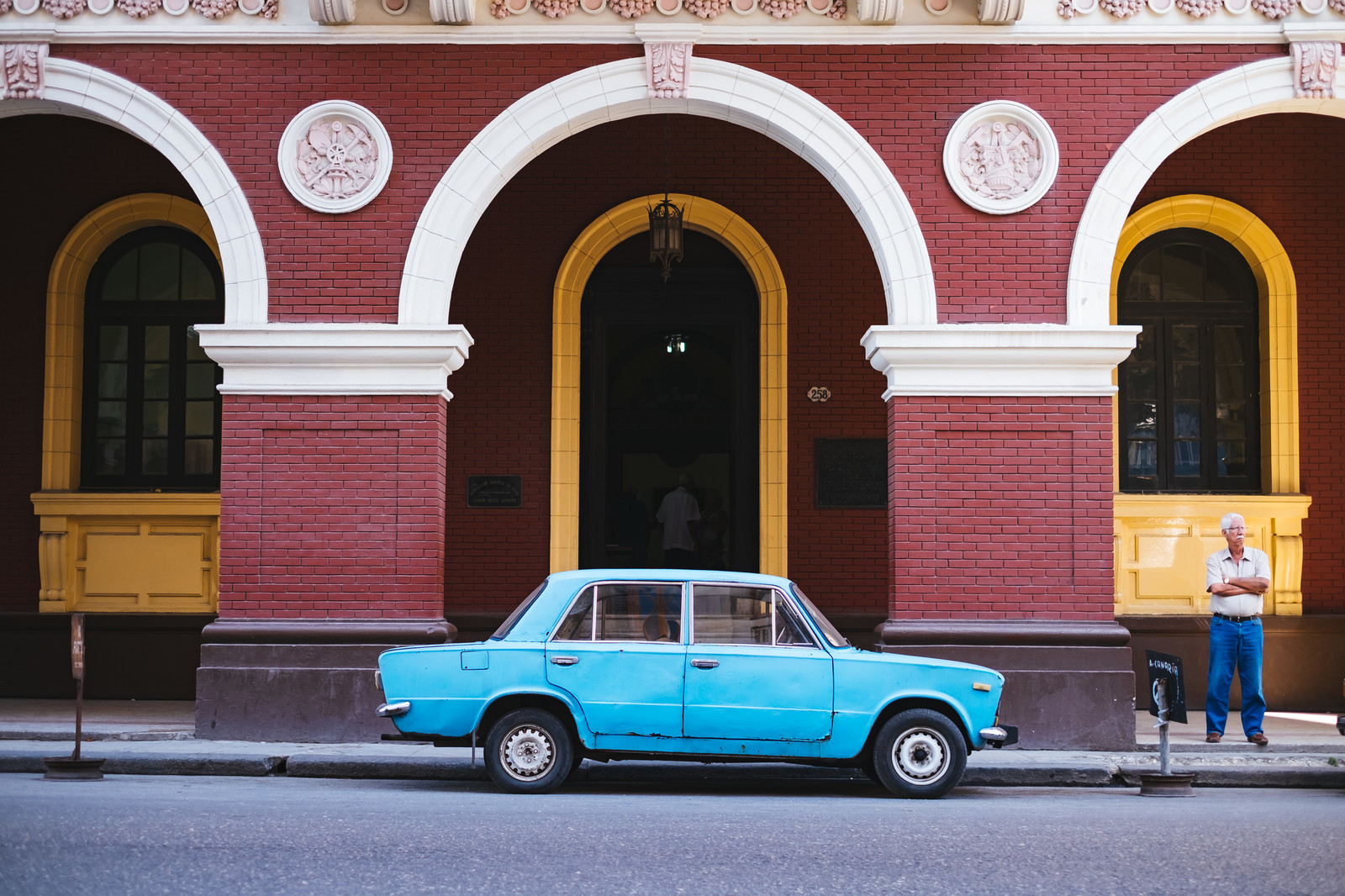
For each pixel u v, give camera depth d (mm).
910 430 11312
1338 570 14008
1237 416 14461
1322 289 14234
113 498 14016
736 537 14500
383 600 11195
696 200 14336
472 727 8461
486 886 5383
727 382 14758
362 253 11469
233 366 11344
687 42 11516
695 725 8461
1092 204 11438
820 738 8477
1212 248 14555
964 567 11203
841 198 14445
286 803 7719
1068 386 11289
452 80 11570
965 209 11516
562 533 14086
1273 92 11508
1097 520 11211
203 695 10984
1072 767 9742
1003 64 11586
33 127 14445
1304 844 6562
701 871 5746
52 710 12742
